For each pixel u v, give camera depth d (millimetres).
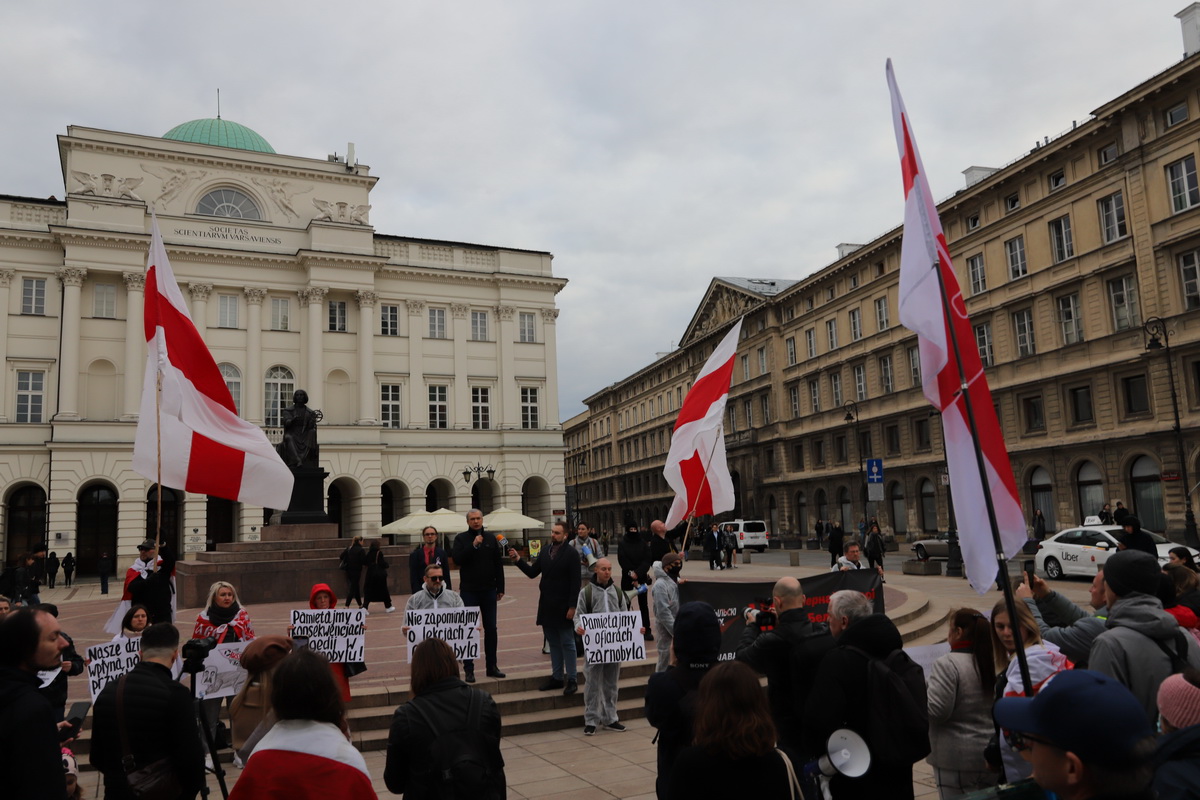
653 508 84750
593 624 9469
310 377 48344
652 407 85250
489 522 40375
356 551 21125
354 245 50031
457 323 53562
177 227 46469
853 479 51812
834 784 4500
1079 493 36812
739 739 3566
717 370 12219
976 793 3246
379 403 50938
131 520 43000
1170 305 32312
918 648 8734
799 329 58688
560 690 10969
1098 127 35000
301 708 3754
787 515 59031
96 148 45281
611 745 9117
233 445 9359
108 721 4543
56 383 43594
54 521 41688
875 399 49875
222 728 8523
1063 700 2438
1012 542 5156
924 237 5402
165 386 9094
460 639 9664
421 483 51062
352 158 52625
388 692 10320
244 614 8344
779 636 5406
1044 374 38344
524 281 55000
